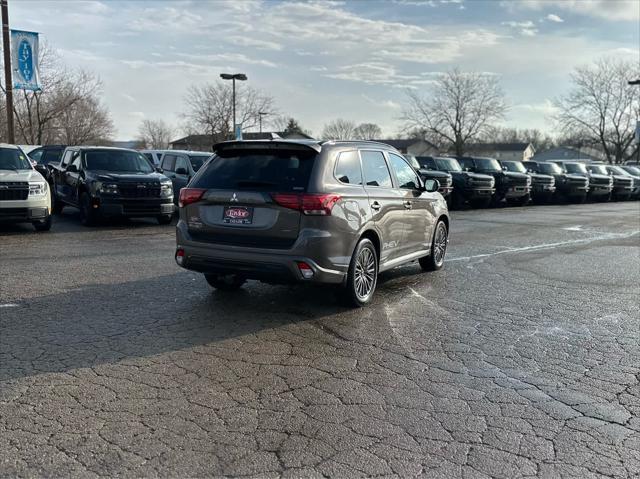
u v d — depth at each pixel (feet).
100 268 26.76
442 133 217.15
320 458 10.30
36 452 10.32
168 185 44.01
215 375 14.06
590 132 194.80
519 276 26.99
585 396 13.24
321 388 13.42
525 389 13.60
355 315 19.66
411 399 12.91
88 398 12.62
